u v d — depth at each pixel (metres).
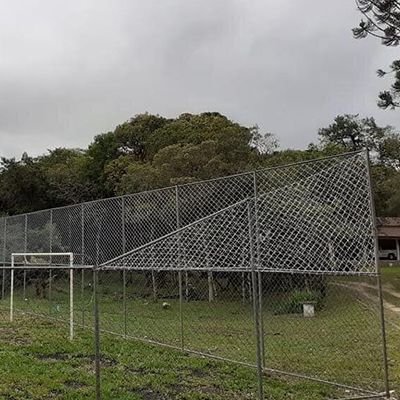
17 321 9.72
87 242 10.17
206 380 5.29
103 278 10.88
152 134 22.06
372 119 35.09
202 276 9.71
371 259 4.80
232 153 16.09
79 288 11.20
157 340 7.54
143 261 6.02
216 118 19.94
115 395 4.69
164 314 9.51
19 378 5.24
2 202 21.39
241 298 8.83
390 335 7.52
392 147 33.00
